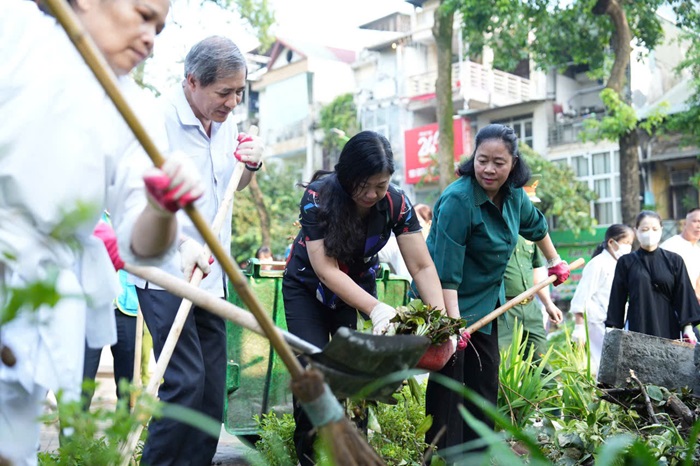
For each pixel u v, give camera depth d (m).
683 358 5.38
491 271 5.05
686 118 21.72
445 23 21.67
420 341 2.80
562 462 4.45
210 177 4.60
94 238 2.91
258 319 2.14
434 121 34.94
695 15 21.98
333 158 40.06
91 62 2.02
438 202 5.04
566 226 26.55
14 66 2.65
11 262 2.58
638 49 21.91
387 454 4.58
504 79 33.19
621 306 7.50
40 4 2.83
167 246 2.71
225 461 5.95
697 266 9.13
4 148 2.33
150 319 4.29
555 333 10.54
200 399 4.22
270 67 43.94
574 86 31.62
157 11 2.83
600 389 5.03
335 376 2.76
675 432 4.24
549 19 21.72
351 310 4.63
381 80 37.59
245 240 31.02
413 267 4.63
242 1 22.25
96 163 2.77
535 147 30.50
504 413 6.06
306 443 4.61
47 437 6.36
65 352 2.68
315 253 4.35
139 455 4.82
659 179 27.91
